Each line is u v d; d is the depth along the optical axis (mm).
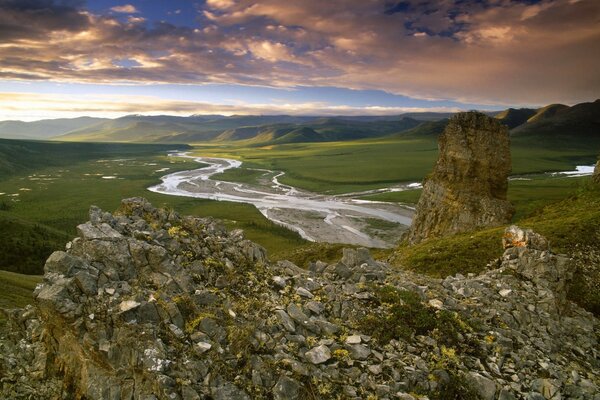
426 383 14750
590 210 58438
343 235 127875
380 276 21719
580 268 39031
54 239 111188
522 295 24109
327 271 22188
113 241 16750
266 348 14781
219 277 17594
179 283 16250
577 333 23344
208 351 13859
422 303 19328
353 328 17172
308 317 17031
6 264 92125
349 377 14453
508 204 71312
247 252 20906
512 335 19484
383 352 16000
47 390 15031
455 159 76312
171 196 191875
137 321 14219
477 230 65312
